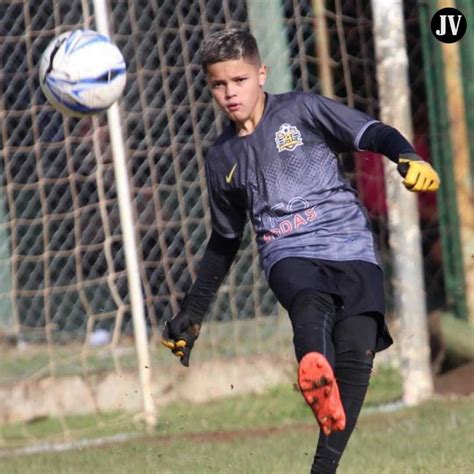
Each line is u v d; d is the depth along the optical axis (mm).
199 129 36781
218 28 35906
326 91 33094
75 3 35719
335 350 17250
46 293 33875
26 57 36812
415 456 23688
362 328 17234
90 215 38156
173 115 36812
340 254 17516
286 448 26094
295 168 17734
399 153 16438
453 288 35625
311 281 17125
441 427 27016
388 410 30281
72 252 37906
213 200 18641
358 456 24000
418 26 37188
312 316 16625
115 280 38531
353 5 36562
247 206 18438
